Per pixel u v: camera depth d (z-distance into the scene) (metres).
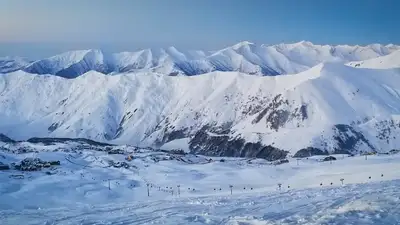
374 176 91.88
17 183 123.88
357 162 140.38
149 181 140.00
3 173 140.25
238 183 128.62
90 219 43.66
